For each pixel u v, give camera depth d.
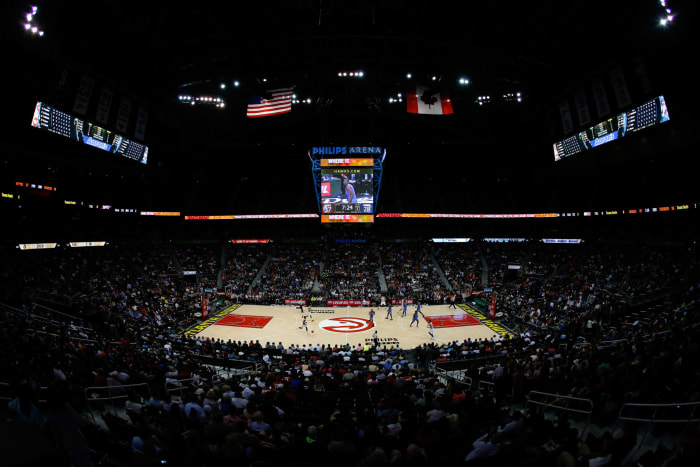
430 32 36.47
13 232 39.88
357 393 14.41
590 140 40.81
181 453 6.88
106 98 37.47
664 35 28.66
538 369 15.25
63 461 3.55
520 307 38.53
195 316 39.19
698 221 43.56
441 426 8.71
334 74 46.06
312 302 45.69
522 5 31.86
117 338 25.52
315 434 8.45
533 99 46.84
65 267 38.81
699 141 32.62
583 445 7.09
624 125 36.28
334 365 20.30
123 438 8.55
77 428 5.72
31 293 29.17
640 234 48.88
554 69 40.34
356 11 33.06
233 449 6.30
